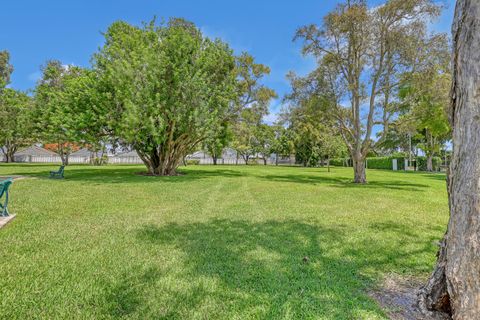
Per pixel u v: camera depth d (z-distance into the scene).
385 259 3.44
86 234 4.30
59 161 47.00
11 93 25.34
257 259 3.37
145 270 2.99
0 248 3.59
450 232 2.08
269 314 2.20
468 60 1.96
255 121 21.28
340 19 13.45
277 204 7.31
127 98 13.76
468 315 1.88
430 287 2.33
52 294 2.46
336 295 2.52
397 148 42.84
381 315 2.21
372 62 14.69
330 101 14.80
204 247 3.78
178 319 2.12
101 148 16.64
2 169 21.36
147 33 16.84
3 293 2.45
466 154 1.96
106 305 2.30
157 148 18.12
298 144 43.19
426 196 9.46
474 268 1.87
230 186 11.58
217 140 19.39
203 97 15.73
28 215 5.52
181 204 7.12
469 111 1.95
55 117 15.12
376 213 6.33
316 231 4.69
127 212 6.02
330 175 20.89
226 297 2.45
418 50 12.57
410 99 13.62
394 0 12.40
